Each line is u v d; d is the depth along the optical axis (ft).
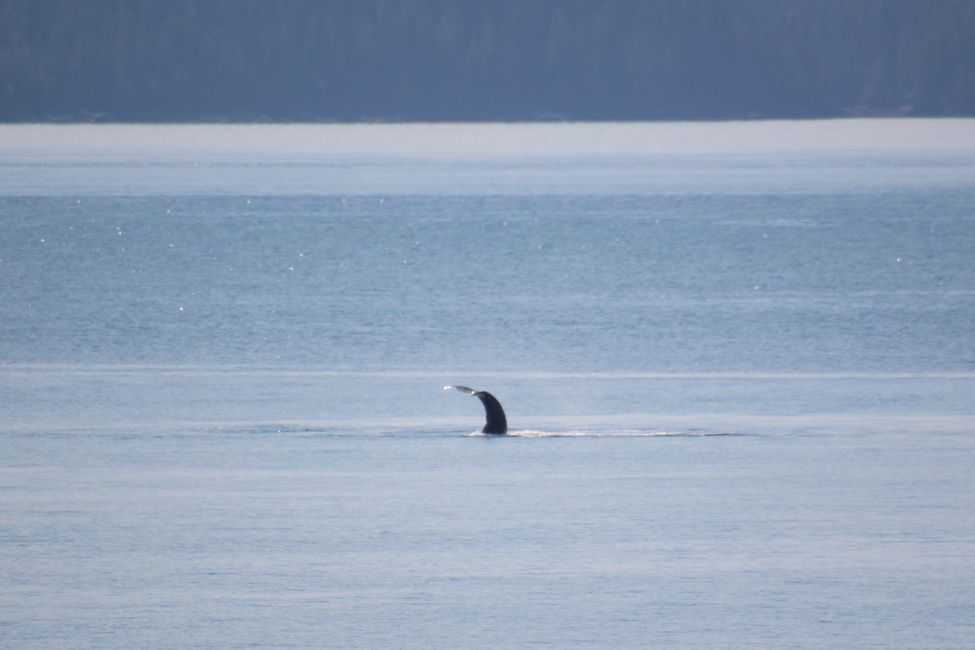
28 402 448.24
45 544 298.56
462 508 324.39
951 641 249.75
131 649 246.27
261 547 296.92
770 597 269.23
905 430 403.75
